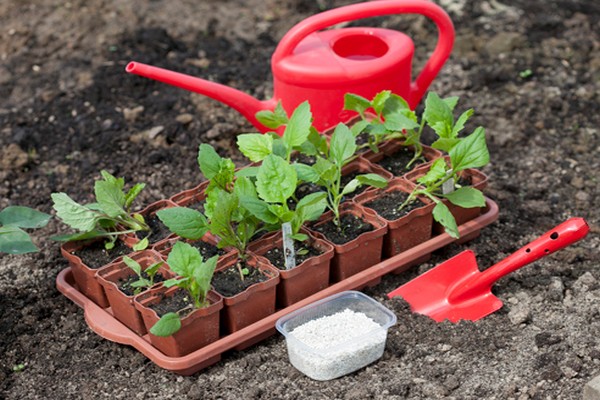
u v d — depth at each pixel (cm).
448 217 201
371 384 194
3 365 200
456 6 268
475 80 248
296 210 198
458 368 196
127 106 245
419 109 242
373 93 218
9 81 252
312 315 200
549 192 225
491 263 212
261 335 200
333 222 207
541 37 259
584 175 228
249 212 200
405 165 217
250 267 201
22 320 206
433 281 206
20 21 267
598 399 187
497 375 194
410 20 264
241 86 249
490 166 230
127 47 259
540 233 217
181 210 197
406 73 220
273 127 213
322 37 223
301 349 195
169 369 195
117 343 202
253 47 260
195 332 195
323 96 217
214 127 237
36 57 257
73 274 207
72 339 203
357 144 220
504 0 270
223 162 201
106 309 204
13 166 232
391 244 207
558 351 197
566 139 235
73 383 197
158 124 240
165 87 249
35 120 242
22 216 204
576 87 246
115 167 232
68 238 202
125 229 207
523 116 240
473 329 201
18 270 214
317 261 200
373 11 216
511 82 248
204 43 261
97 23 266
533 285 207
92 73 252
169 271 200
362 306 202
